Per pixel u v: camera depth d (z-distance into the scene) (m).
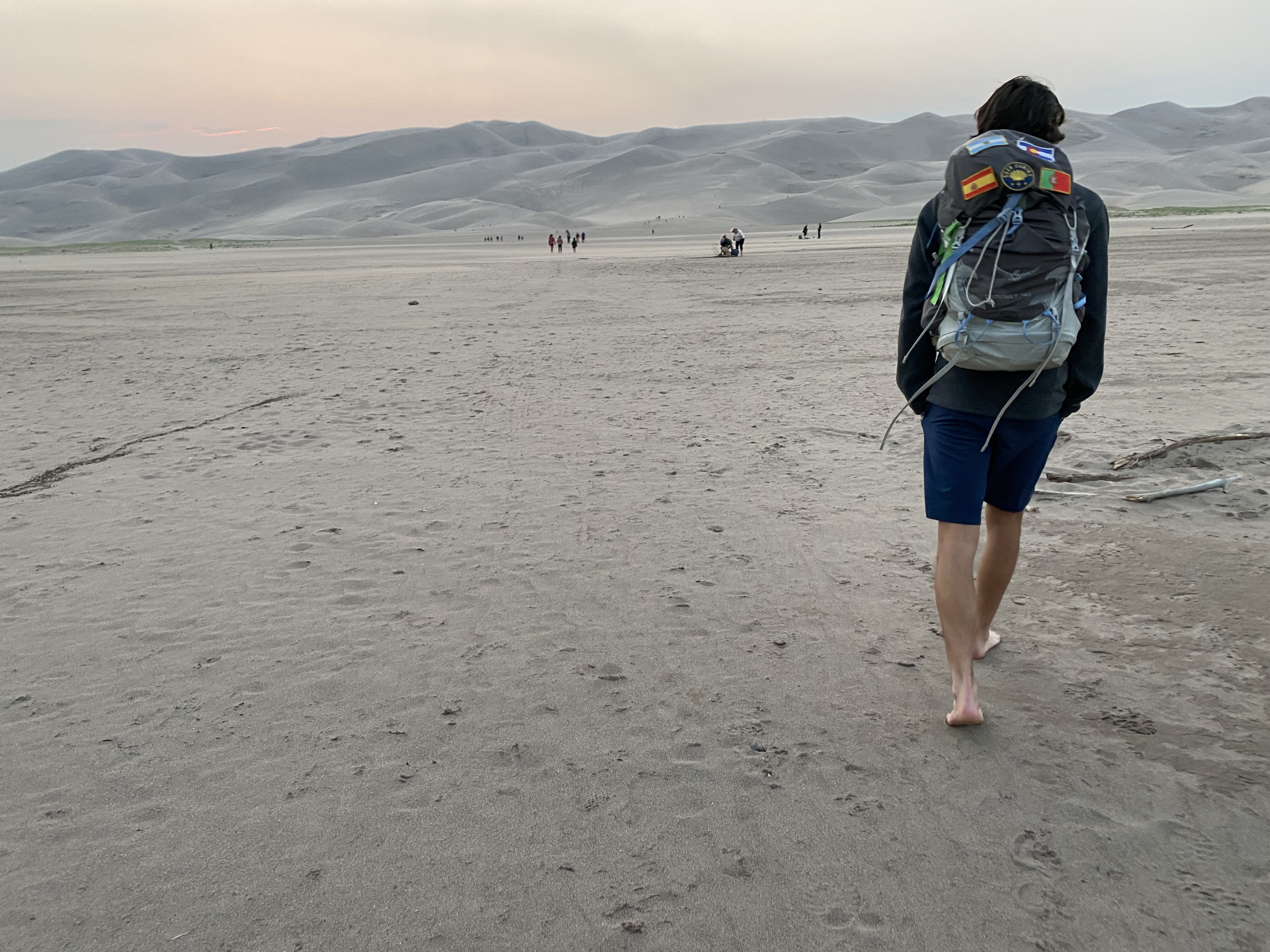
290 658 3.71
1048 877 2.38
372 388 10.39
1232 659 3.50
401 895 2.35
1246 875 2.37
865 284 22.47
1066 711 3.18
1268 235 34.03
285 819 2.67
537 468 6.62
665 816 2.65
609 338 14.15
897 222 133.62
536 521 5.38
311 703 3.34
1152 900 2.29
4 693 3.48
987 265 2.68
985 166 2.70
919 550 4.78
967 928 2.21
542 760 2.94
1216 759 2.87
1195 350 10.45
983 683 3.40
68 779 2.90
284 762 2.96
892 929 2.21
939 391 3.00
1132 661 3.53
